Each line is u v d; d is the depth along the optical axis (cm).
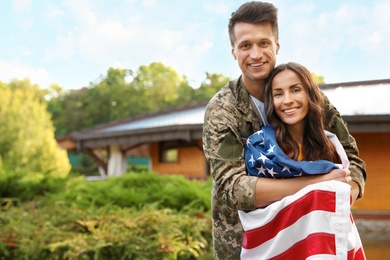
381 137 1132
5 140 2269
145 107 5316
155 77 5697
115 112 5203
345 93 1047
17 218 513
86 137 1392
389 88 1045
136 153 1611
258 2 253
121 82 5572
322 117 255
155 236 447
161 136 1220
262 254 239
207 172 1318
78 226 482
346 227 221
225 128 251
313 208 223
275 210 231
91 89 5394
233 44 260
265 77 253
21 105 2389
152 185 649
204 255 477
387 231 1051
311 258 218
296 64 247
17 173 723
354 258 233
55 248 432
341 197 223
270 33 251
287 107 244
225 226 277
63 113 5278
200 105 1662
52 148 2327
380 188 1123
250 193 234
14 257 439
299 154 249
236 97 261
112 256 433
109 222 479
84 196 626
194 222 488
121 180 677
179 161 1498
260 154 242
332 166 234
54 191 717
